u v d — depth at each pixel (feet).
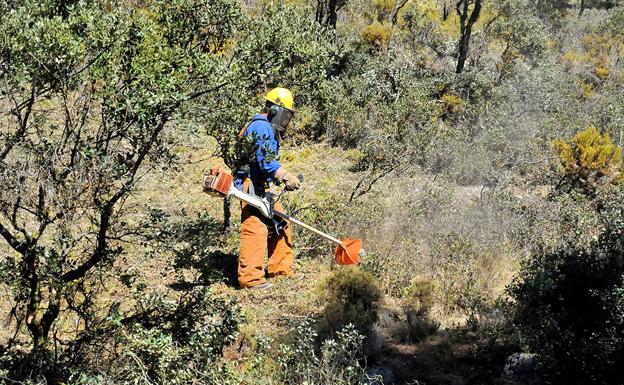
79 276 15.92
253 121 22.27
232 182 21.49
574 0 114.52
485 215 29.91
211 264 23.88
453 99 51.85
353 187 35.91
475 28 78.28
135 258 23.29
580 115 49.14
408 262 25.12
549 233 28.02
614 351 16.67
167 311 16.53
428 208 30.94
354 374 15.96
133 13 15.34
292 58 22.24
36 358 14.79
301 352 16.85
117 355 15.06
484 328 20.07
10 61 13.30
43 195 14.10
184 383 13.91
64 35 13.78
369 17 75.15
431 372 18.70
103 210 14.79
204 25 21.44
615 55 76.69
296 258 25.85
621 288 18.97
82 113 14.23
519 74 58.39
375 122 45.06
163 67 14.62
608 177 37.42
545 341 18.49
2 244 23.40
